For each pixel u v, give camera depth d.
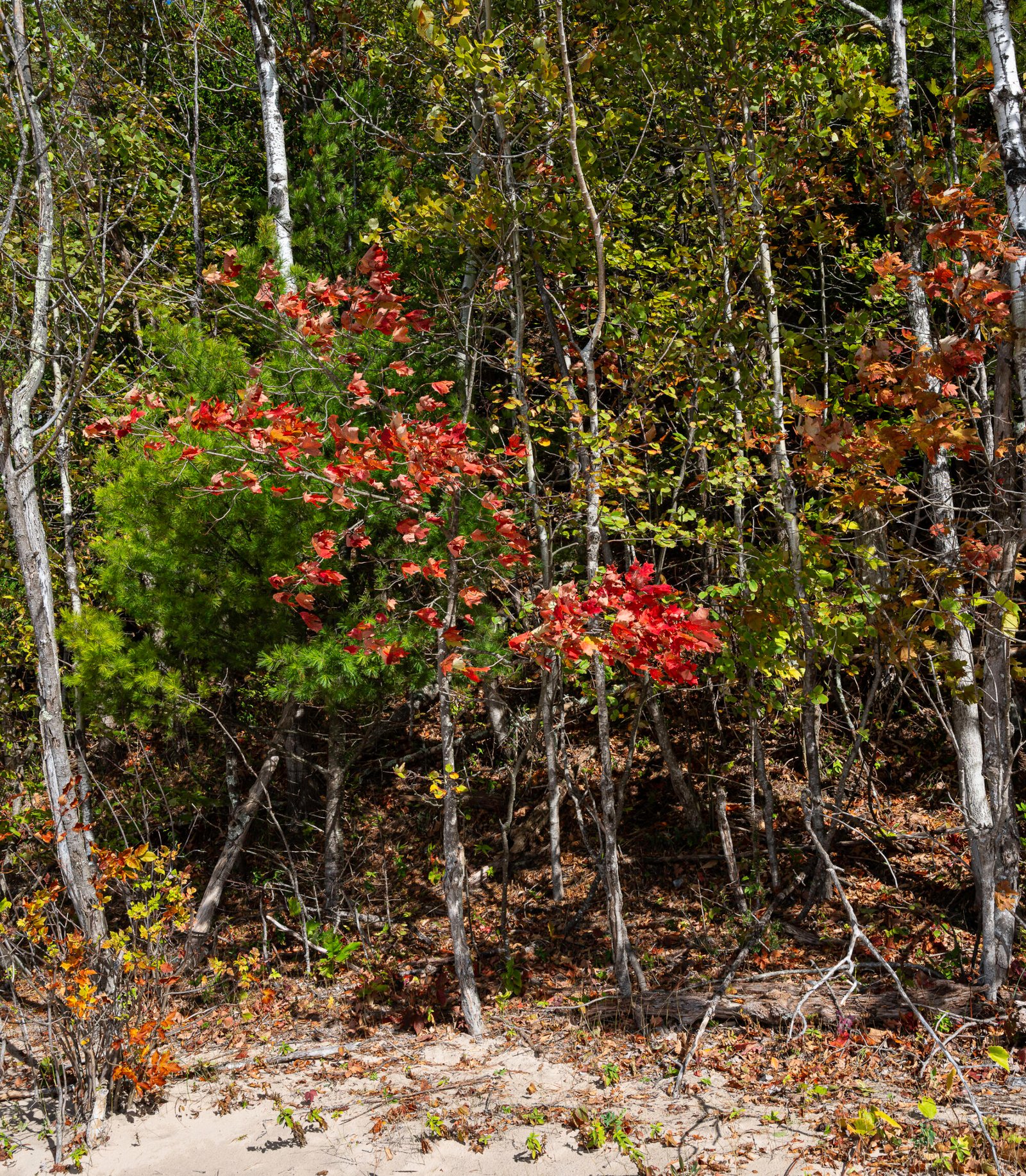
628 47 7.48
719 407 7.88
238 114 15.96
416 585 8.30
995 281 4.52
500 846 10.54
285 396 7.79
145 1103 6.04
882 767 10.02
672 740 11.01
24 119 7.54
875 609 6.77
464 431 5.67
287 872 9.69
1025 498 6.14
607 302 8.52
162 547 7.92
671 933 8.40
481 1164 5.18
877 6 10.31
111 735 9.63
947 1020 6.25
